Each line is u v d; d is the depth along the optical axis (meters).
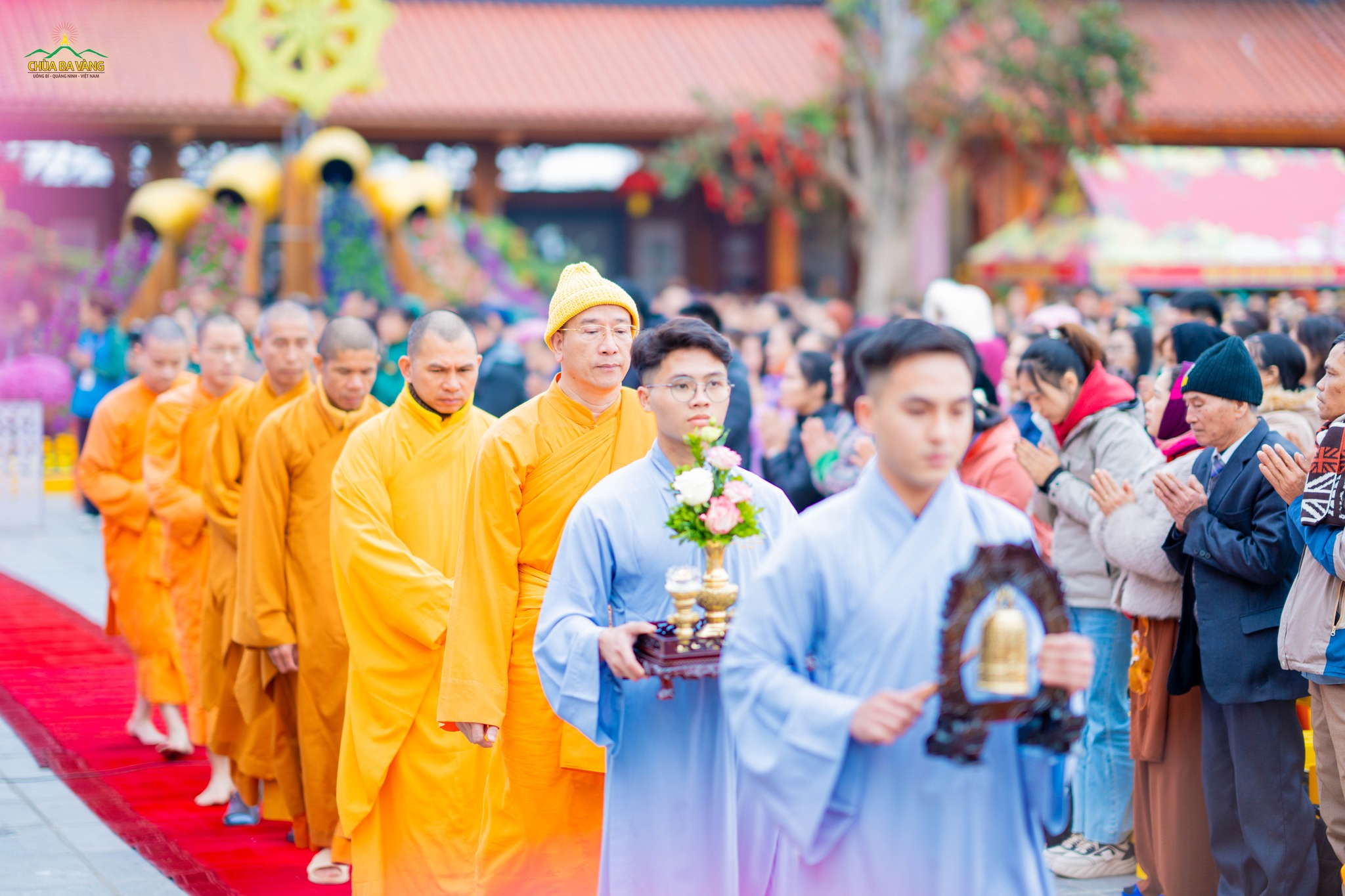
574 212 47.06
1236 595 6.58
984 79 31.12
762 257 46.88
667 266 47.38
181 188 26.97
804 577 4.32
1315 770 7.73
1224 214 28.20
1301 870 6.58
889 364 4.14
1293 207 28.44
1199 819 7.06
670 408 5.63
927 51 30.98
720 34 41.97
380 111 36.28
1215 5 42.31
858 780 4.25
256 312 18.94
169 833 8.71
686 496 5.08
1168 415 7.77
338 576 7.31
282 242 27.25
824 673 4.38
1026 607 4.21
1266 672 6.52
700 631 5.19
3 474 20.02
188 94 34.91
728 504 5.08
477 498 6.42
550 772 6.36
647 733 5.52
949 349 4.09
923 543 4.28
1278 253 26.77
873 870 4.23
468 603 6.39
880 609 4.25
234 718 8.85
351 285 26.77
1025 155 31.36
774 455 11.12
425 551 7.39
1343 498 5.95
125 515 10.48
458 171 40.53
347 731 7.30
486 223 33.06
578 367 6.40
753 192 36.12
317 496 8.12
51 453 24.09
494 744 6.57
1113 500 7.21
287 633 8.12
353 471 7.37
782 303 23.20
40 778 9.80
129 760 10.27
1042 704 4.04
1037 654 4.20
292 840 8.65
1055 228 29.61
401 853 7.23
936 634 4.23
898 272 33.06
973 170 36.72
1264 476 6.43
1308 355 9.50
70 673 12.62
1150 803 7.36
